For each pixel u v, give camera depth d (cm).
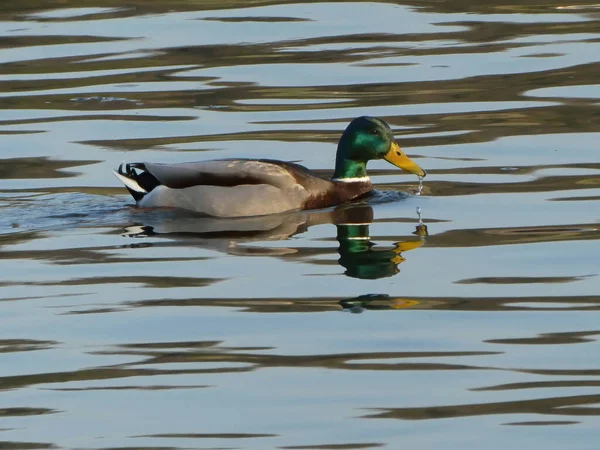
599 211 1569
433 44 2458
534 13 2684
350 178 1733
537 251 1423
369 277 1352
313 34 2541
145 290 1321
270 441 978
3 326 1223
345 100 2144
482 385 1070
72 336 1195
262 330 1204
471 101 2123
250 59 2384
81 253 1462
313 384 1080
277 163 1697
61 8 2756
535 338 1168
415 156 1869
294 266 1401
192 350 1155
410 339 1176
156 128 2014
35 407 1045
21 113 2098
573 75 2241
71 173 1811
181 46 2466
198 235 1541
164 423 1012
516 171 1772
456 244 1466
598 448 952
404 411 1024
